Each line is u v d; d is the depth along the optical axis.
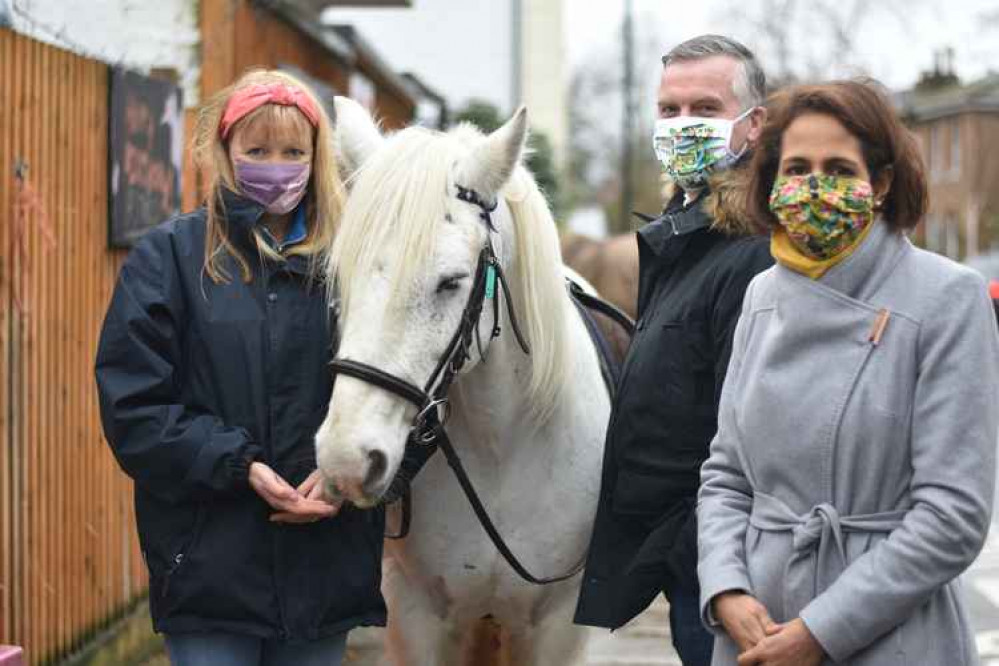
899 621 2.16
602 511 3.08
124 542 5.07
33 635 4.23
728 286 2.82
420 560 3.24
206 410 2.75
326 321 2.79
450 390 3.07
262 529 2.74
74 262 4.61
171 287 2.74
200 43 6.20
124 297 2.72
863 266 2.25
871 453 2.20
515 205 2.97
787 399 2.26
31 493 4.23
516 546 3.21
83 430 4.67
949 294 2.19
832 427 2.21
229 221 2.77
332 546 2.80
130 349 2.69
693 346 2.87
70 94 4.57
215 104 2.84
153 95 5.27
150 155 5.26
